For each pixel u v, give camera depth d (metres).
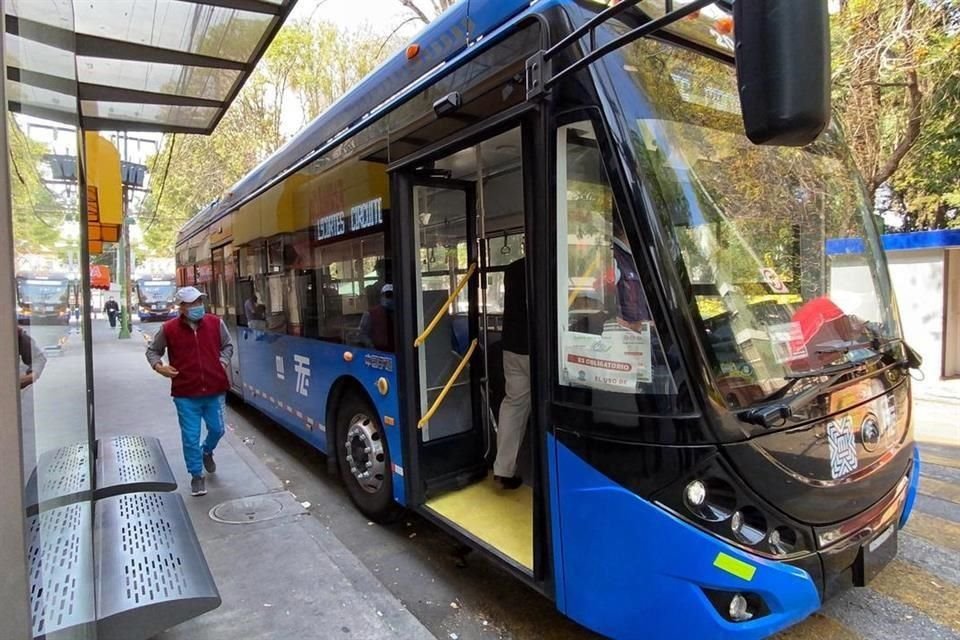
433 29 3.50
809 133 1.62
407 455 3.79
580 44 2.41
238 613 3.17
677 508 2.21
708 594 2.22
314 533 4.21
